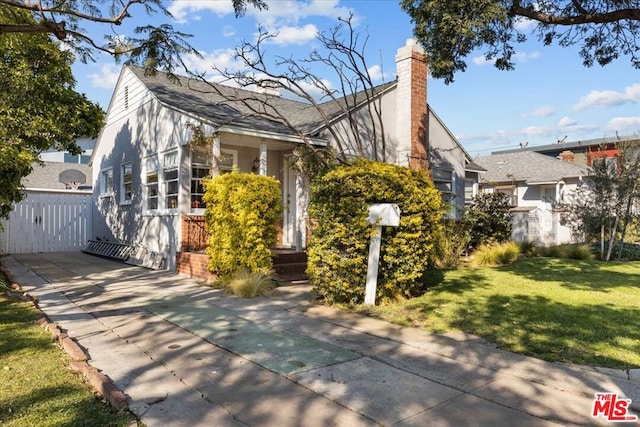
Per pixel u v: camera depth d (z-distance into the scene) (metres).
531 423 3.05
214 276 8.93
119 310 6.49
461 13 7.43
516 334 5.09
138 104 13.17
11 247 15.83
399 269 6.75
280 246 11.90
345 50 10.01
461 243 11.62
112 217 15.09
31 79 9.80
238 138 10.29
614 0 7.84
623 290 7.63
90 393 3.49
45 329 5.30
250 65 9.41
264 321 5.87
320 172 6.99
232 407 3.29
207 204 8.93
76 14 5.14
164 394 3.50
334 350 4.65
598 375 3.87
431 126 13.74
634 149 13.15
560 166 22.67
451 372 4.00
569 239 19.14
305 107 14.46
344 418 3.12
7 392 3.46
